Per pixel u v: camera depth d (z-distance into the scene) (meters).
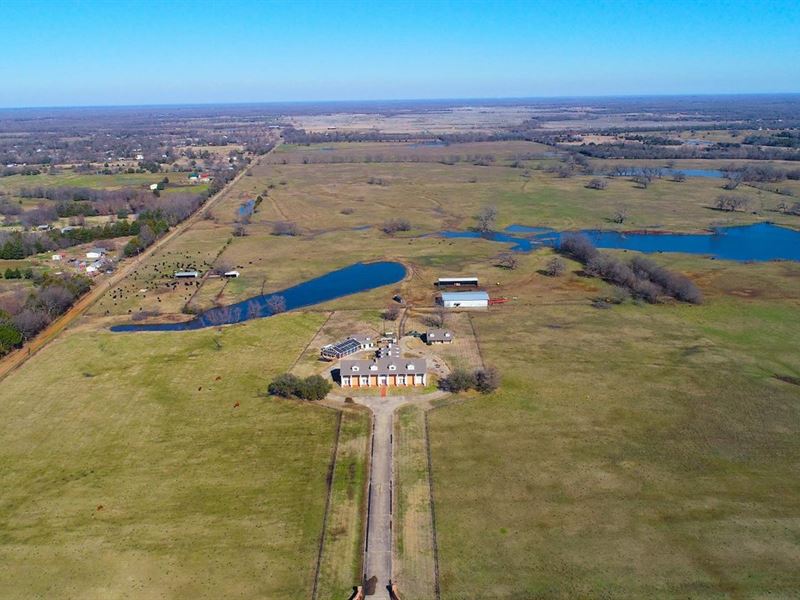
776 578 70.50
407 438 100.06
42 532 79.81
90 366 128.50
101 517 82.50
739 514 81.12
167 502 85.44
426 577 72.00
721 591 68.81
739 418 104.19
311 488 87.94
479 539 77.75
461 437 100.19
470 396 113.44
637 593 68.81
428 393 114.75
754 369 122.25
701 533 77.88
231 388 117.62
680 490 86.12
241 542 77.81
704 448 95.81
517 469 91.56
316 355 131.62
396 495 86.25
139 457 95.88
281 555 75.69
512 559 74.31
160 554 75.81
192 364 128.38
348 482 89.12
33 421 106.75
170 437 101.25
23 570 73.50
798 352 130.00
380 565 73.94
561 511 82.44
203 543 77.62
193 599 69.31
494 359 128.50
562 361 127.06
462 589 70.12
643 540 76.88
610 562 73.44
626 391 114.00
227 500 85.62
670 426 102.19
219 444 99.00
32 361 131.62
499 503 84.19
